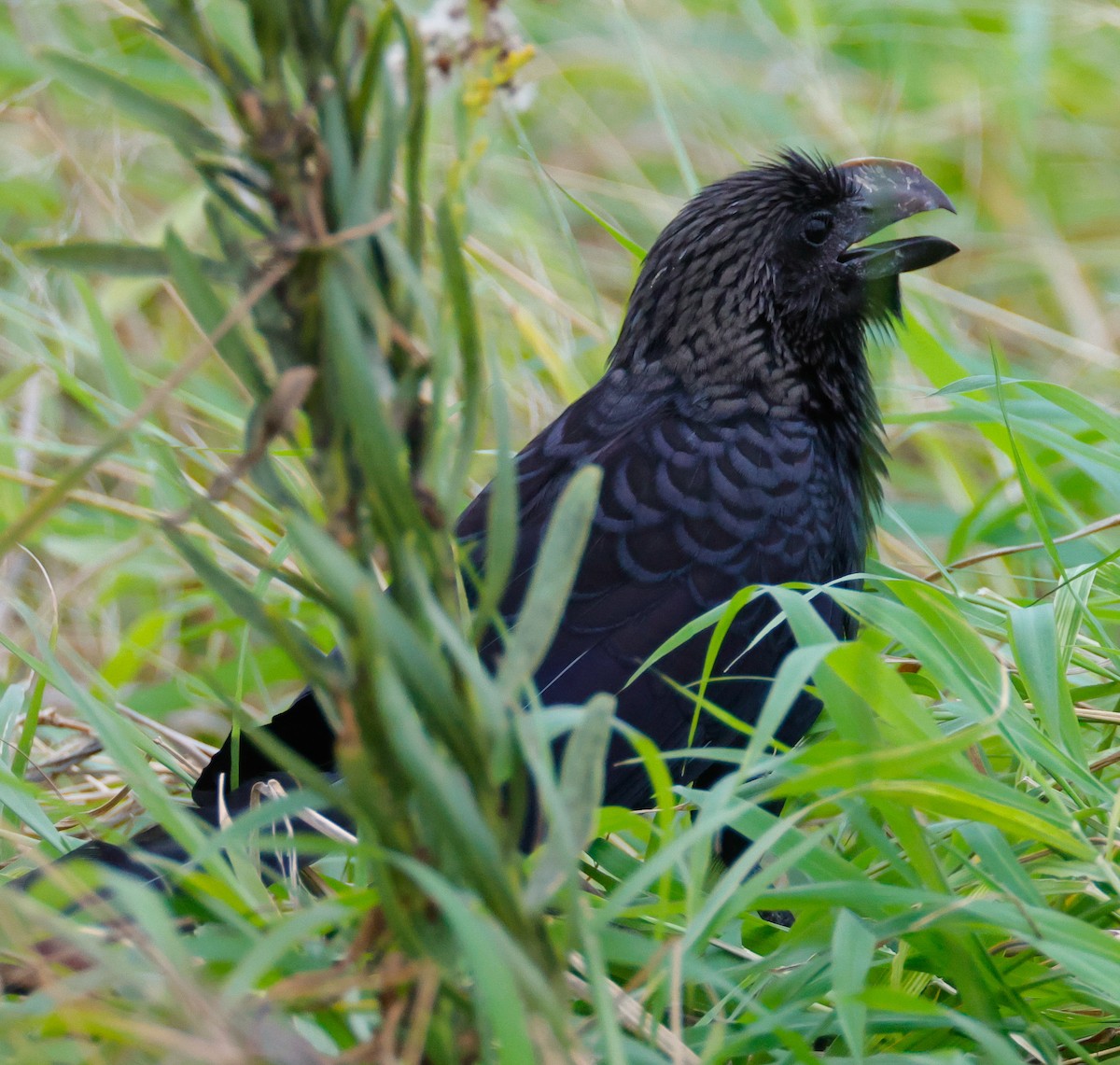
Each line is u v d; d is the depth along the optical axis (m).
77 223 6.71
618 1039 5.80
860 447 6.62
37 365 6.66
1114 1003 6.45
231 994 5.34
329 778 6.53
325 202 5.18
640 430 6.58
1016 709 6.50
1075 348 6.74
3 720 6.55
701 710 6.55
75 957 6.43
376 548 5.61
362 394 5.06
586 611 6.55
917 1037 6.47
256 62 6.76
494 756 5.38
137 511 6.62
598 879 6.52
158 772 6.59
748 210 6.60
